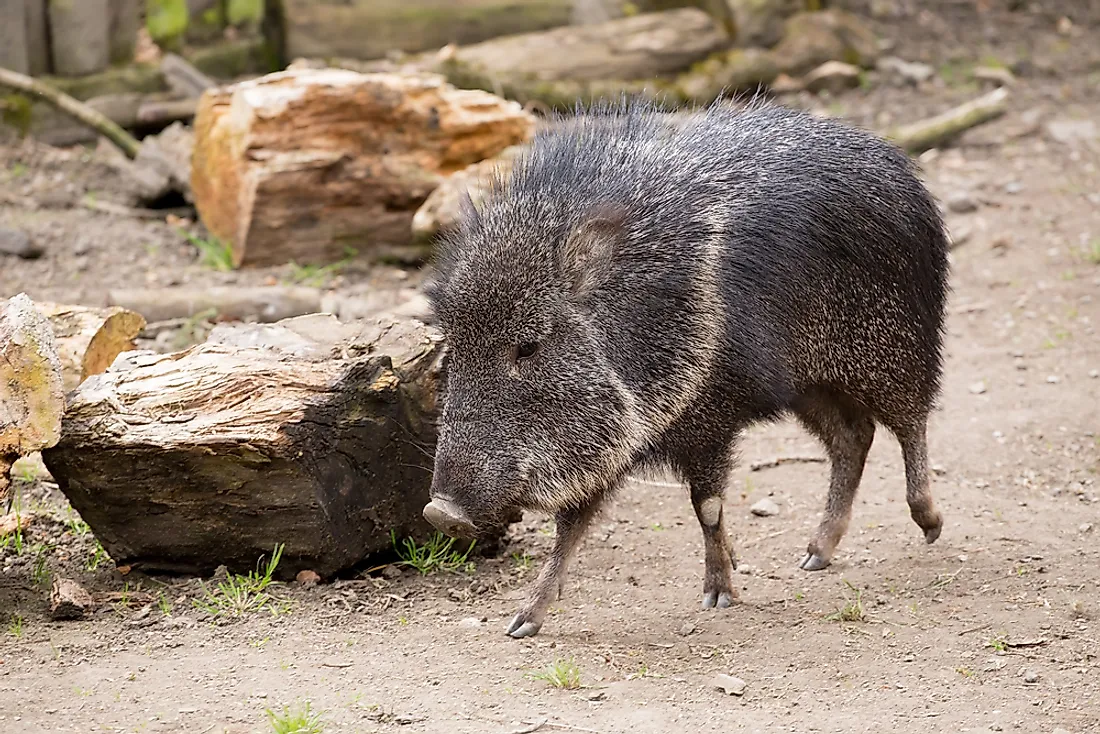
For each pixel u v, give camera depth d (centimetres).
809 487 1173
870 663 820
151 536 923
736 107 1006
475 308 829
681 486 1174
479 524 823
